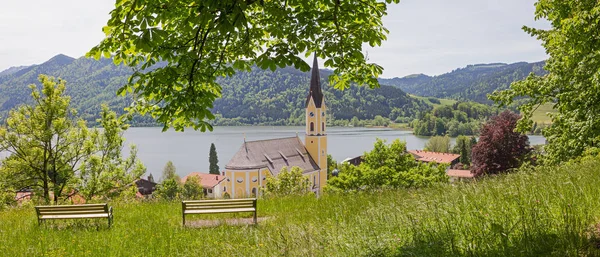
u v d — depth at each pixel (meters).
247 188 72.19
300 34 6.89
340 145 176.75
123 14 6.41
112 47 7.18
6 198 25.11
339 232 6.57
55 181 27.05
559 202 5.46
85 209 10.72
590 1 9.17
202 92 7.46
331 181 36.31
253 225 10.04
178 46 7.40
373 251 5.28
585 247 4.04
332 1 6.96
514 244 4.48
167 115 7.50
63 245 8.61
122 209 14.03
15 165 25.55
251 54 8.11
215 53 7.78
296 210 12.30
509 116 39.25
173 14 6.66
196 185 77.25
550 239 4.38
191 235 9.32
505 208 5.63
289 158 79.50
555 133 21.59
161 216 12.26
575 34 9.17
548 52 17.83
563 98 15.32
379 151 36.66
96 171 27.08
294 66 6.62
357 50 7.50
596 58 10.57
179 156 162.75
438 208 6.35
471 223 5.43
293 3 6.79
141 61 7.68
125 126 27.86
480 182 9.23
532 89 18.78
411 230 5.69
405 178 32.84
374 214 7.32
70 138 26.05
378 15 7.92
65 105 25.69
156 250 8.10
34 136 25.31
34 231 10.02
